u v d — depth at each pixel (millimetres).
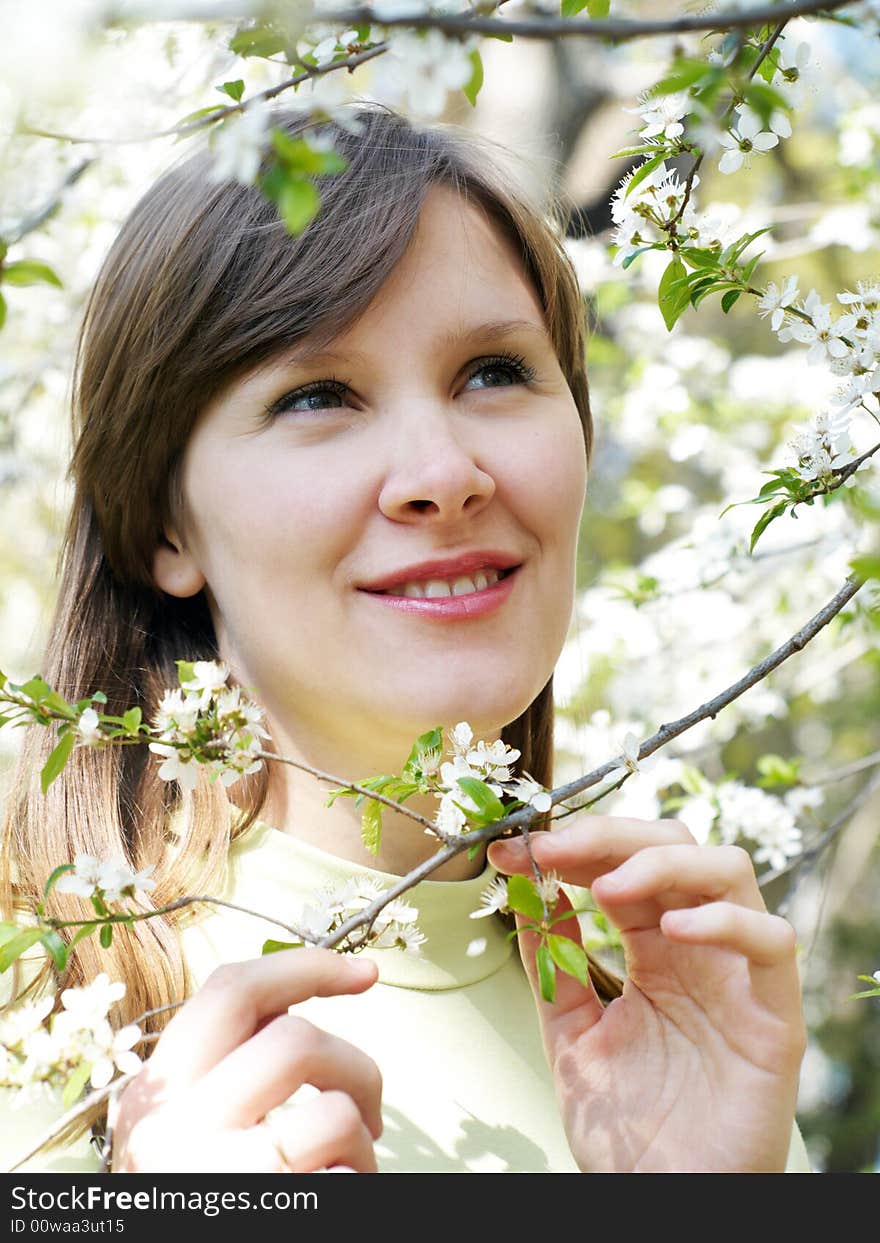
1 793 1602
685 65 914
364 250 1252
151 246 1391
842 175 3223
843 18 952
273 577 1277
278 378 1271
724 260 1200
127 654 1504
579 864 1069
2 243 819
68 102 812
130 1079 908
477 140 1644
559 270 1506
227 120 840
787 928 1027
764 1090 1065
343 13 788
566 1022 1153
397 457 1237
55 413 2926
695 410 3393
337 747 1336
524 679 1282
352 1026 1299
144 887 941
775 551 2404
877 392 1172
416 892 1359
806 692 3441
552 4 1285
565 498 1322
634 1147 1090
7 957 879
